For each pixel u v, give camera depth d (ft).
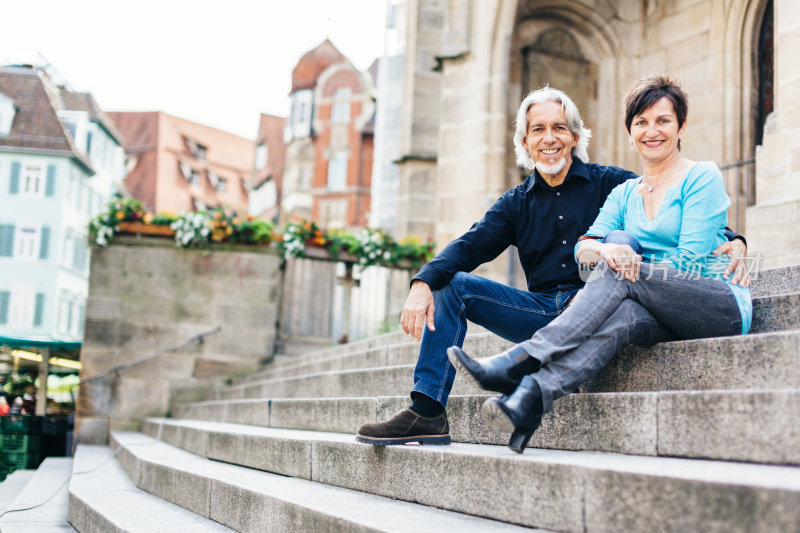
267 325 38.58
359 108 153.99
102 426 37.19
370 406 14.29
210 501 12.92
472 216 34.86
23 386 46.21
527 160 11.66
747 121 29.50
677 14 32.30
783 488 5.40
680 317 9.45
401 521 8.10
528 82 35.09
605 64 35.24
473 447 10.13
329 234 39.86
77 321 139.44
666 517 6.22
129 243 38.34
